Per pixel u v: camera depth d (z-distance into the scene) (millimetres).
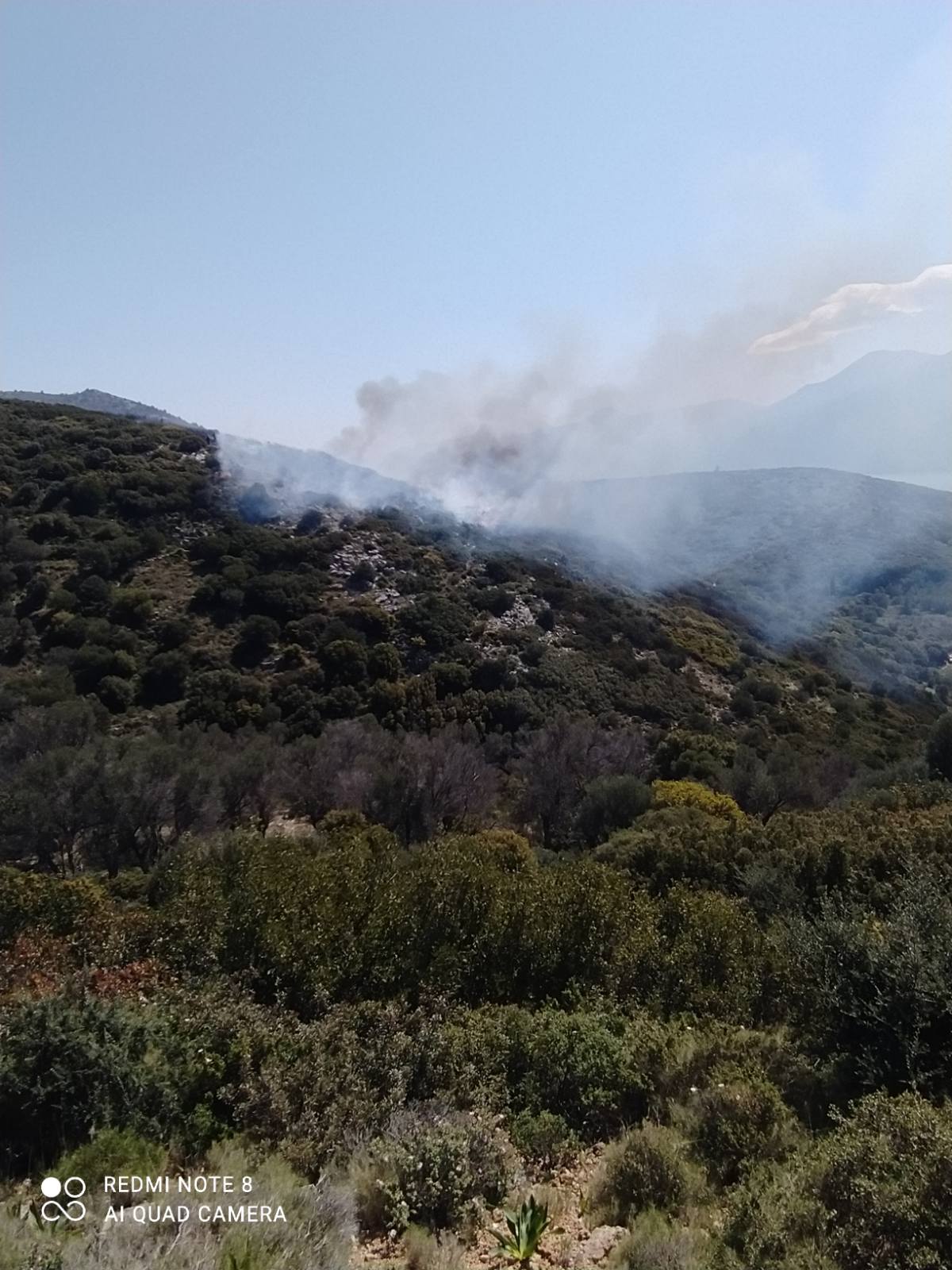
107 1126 6047
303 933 10375
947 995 7227
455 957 10656
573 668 50031
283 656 45438
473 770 35250
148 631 46031
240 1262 4387
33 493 55688
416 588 55156
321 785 33844
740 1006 9766
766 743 45031
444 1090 7402
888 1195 4879
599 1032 8336
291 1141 6348
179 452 65938
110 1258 4277
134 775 28469
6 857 27250
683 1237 5102
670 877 17250
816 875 14328
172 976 9359
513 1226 5246
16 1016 6711
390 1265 4953
